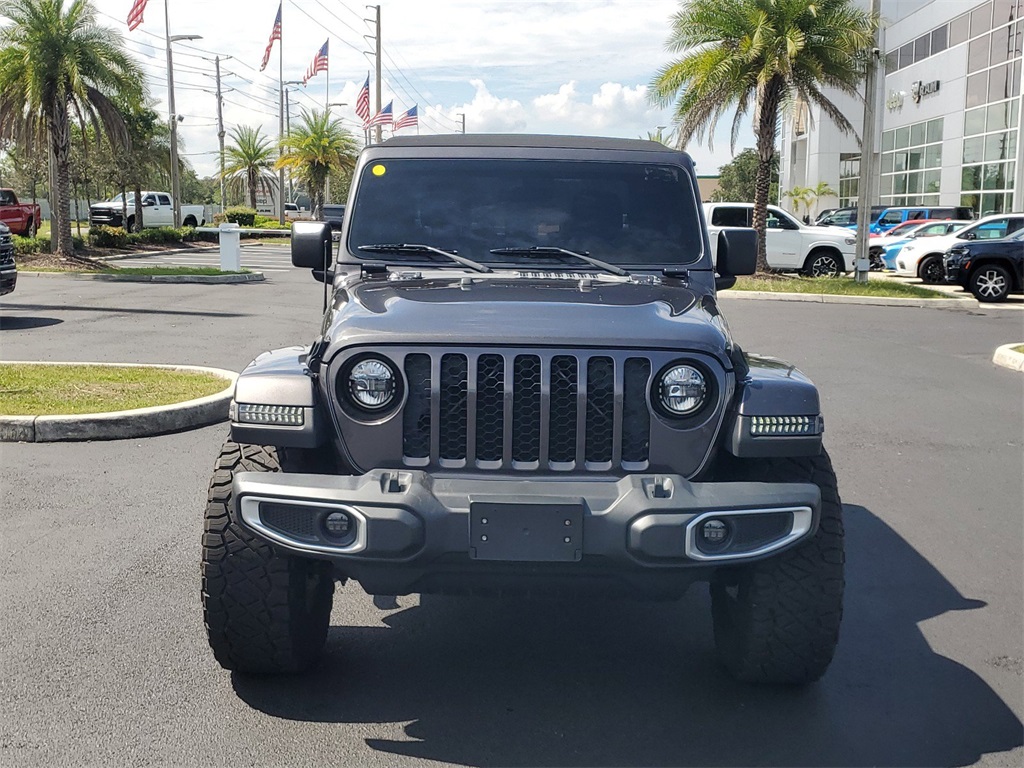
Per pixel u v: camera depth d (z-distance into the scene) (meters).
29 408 8.43
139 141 44.72
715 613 4.46
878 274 29.80
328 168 60.69
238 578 3.80
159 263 31.91
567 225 4.88
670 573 3.55
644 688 4.16
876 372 12.44
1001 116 41.88
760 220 26.17
